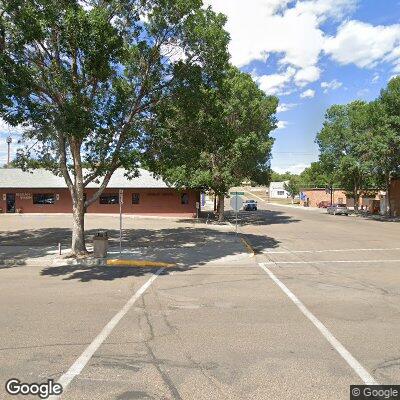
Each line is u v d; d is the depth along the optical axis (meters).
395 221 40.28
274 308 8.53
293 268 14.12
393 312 8.21
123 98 15.51
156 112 17.22
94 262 15.34
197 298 9.47
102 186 16.97
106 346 6.23
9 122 13.98
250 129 35.38
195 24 16.94
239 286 10.92
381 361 5.64
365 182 56.28
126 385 4.90
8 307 8.61
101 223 33.56
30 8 13.23
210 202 89.88
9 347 6.18
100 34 13.55
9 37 14.43
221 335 6.75
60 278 12.21
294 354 5.89
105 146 15.85
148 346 6.23
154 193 42.81
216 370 5.33
